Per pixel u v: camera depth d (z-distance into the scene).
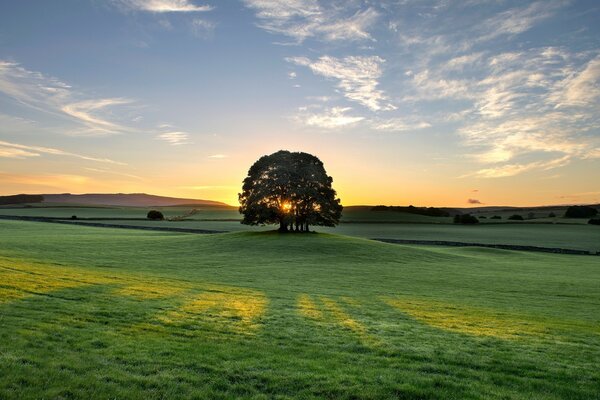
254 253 62.34
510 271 54.53
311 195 85.44
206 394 11.77
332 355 15.37
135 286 27.78
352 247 69.00
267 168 88.56
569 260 73.75
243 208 91.25
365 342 17.16
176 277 37.38
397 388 12.61
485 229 151.62
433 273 49.81
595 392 13.00
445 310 26.23
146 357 14.00
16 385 11.44
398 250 70.19
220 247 67.56
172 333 17.03
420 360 15.28
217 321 19.38
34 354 13.58
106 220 162.62
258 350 15.47
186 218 193.50
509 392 12.77
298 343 16.70
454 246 98.31
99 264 44.97
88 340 15.38
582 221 183.50
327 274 45.69
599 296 36.41
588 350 17.58
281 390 12.34
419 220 192.25
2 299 20.27
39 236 79.12
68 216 188.75
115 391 11.59
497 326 21.62
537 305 31.02
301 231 89.12
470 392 12.59
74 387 11.63
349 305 26.25
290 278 41.31
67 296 22.41
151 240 76.50
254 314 21.34
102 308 20.30
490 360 15.48
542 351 17.06
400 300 29.89
